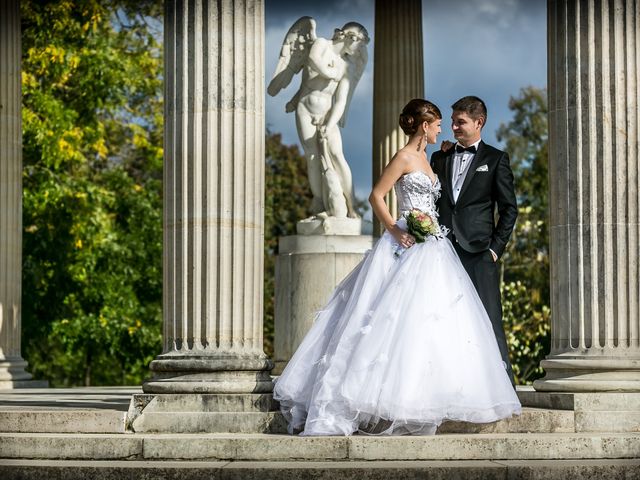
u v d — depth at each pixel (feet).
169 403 51.13
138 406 51.13
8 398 68.74
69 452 47.96
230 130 53.62
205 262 53.21
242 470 44.83
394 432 49.47
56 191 131.03
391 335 49.96
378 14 88.12
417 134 53.83
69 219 134.21
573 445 47.88
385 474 44.55
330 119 82.94
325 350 51.65
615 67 55.62
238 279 53.26
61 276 135.74
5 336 88.28
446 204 54.19
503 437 47.85
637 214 55.47
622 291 55.06
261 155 54.29
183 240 53.47
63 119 130.82
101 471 45.32
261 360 52.75
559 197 56.24
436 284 50.88
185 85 53.83
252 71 54.13
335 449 47.26
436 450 47.34
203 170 53.47
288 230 199.11
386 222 52.85
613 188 55.47
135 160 162.81
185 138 53.67
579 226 55.52
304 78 83.56
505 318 139.64
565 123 56.13
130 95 145.07
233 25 53.88
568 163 55.93
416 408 48.62
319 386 49.67
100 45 135.44
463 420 49.49
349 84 83.46
